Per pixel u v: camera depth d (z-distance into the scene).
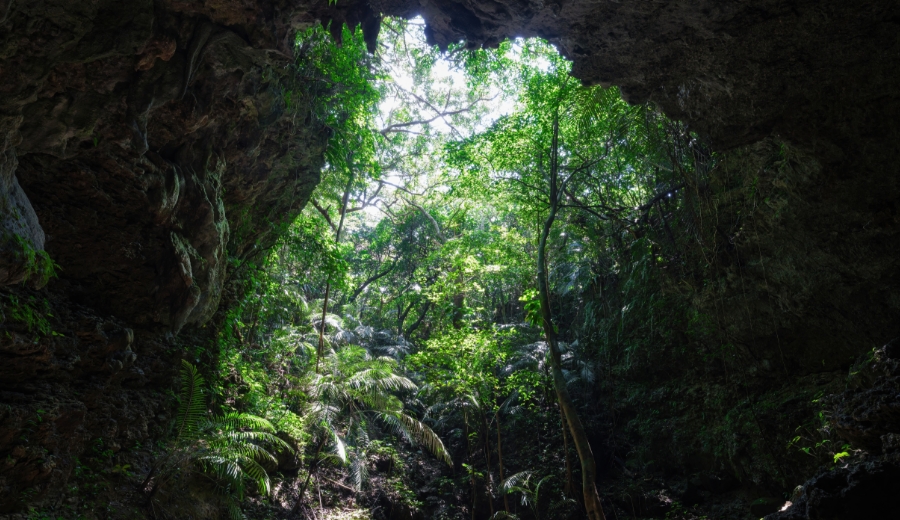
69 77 5.46
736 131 6.88
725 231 10.81
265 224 10.51
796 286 9.51
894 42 5.45
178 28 5.95
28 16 4.64
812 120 6.53
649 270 12.96
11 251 4.79
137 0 5.24
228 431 7.88
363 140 11.35
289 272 13.88
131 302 7.30
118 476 6.43
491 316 18.50
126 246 7.07
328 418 10.80
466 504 13.20
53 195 6.41
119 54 5.41
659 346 13.22
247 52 6.63
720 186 10.75
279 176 10.16
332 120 10.38
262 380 10.93
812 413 9.65
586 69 6.71
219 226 8.38
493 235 15.88
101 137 6.25
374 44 6.25
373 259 21.95
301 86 9.19
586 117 10.67
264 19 6.05
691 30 5.80
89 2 4.86
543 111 10.90
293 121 9.30
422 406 15.64
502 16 5.89
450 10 5.93
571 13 5.76
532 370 14.56
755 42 5.73
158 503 6.58
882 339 8.69
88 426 6.28
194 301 7.91
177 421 6.98
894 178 6.82
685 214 11.56
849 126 6.43
